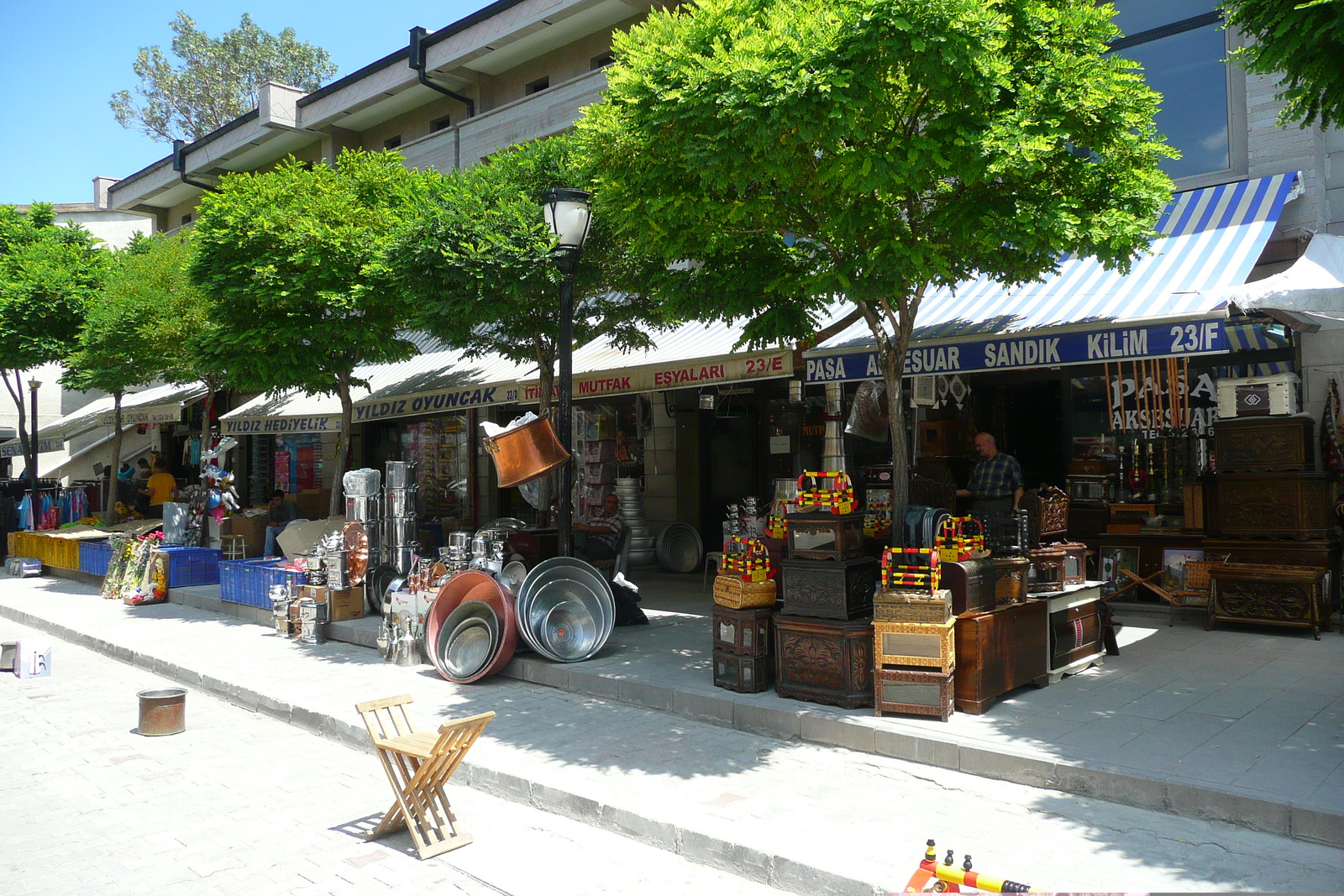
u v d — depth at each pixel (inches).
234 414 730.2
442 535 584.1
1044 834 166.1
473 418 696.4
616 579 375.6
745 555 262.8
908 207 264.1
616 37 251.8
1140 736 203.9
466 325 403.5
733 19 232.7
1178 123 391.9
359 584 400.5
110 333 605.6
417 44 711.1
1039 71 237.6
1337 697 235.0
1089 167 246.7
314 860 176.2
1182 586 359.3
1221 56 379.6
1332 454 346.0
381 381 625.6
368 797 214.4
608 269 388.2
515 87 714.8
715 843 168.2
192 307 610.5
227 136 884.0
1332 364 347.3
